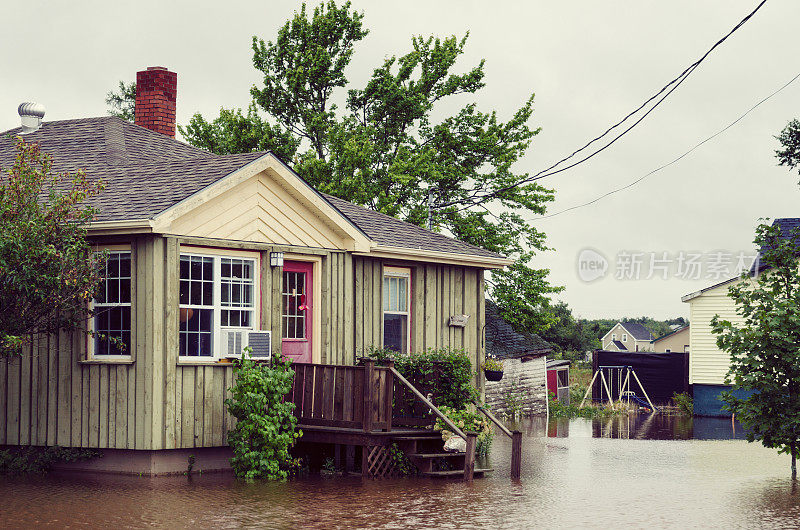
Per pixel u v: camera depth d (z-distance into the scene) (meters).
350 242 18.58
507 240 35.25
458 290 21.83
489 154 36.25
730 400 16.25
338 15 36.28
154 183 16.50
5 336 13.90
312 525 10.94
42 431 15.83
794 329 15.52
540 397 37.03
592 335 76.88
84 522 10.99
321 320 18.05
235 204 16.39
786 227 33.00
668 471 16.94
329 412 15.96
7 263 13.73
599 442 23.22
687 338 75.00
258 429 15.08
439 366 17.52
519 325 35.28
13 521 11.03
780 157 41.28
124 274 15.45
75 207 15.31
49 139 20.17
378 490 13.91
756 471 17.06
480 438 16.62
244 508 12.09
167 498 12.85
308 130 36.41
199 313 15.88
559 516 11.80
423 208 35.16
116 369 15.27
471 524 11.16
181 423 15.30
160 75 23.23
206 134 37.81
